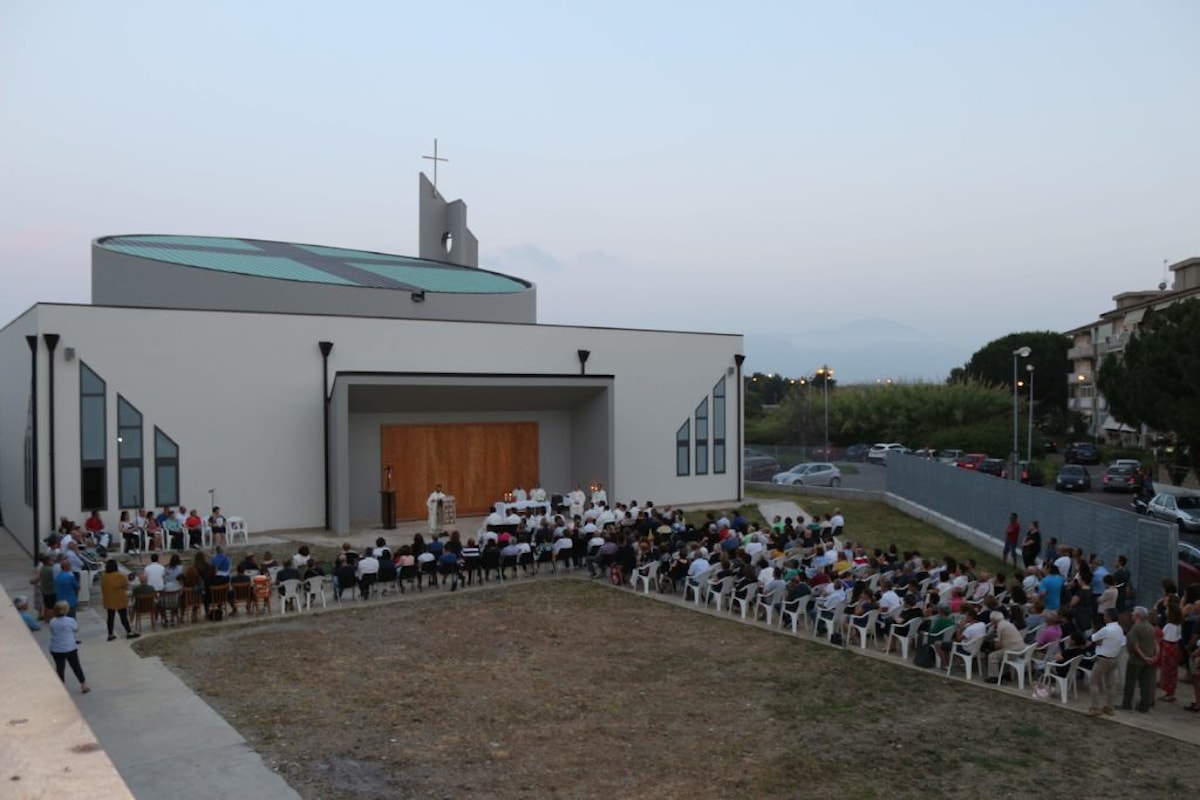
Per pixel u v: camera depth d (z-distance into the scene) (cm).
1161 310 4434
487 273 3956
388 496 2653
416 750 1008
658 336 3225
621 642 1520
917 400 7331
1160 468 4938
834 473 4403
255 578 1705
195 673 1299
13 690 453
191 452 2431
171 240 3775
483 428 2972
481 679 1293
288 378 2572
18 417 2539
